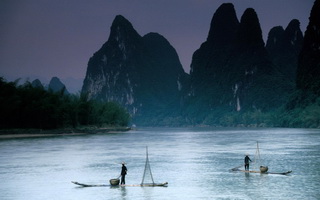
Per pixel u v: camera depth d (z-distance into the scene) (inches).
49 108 5836.6
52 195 1314.0
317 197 1224.2
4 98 5388.8
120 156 2549.2
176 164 2097.7
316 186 1400.1
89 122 7445.9
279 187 1390.3
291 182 1487.5
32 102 5689.0
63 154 2694.4
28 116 5693.9
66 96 7022.6
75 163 2169.0
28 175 1740.9
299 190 1332.4
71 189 1413.6
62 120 6240.2
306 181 1505.9
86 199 1250.0
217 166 2001.7
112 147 3353.8
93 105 7637.8
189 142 4072.3
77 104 7135.8
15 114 5546.3
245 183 1482.5
